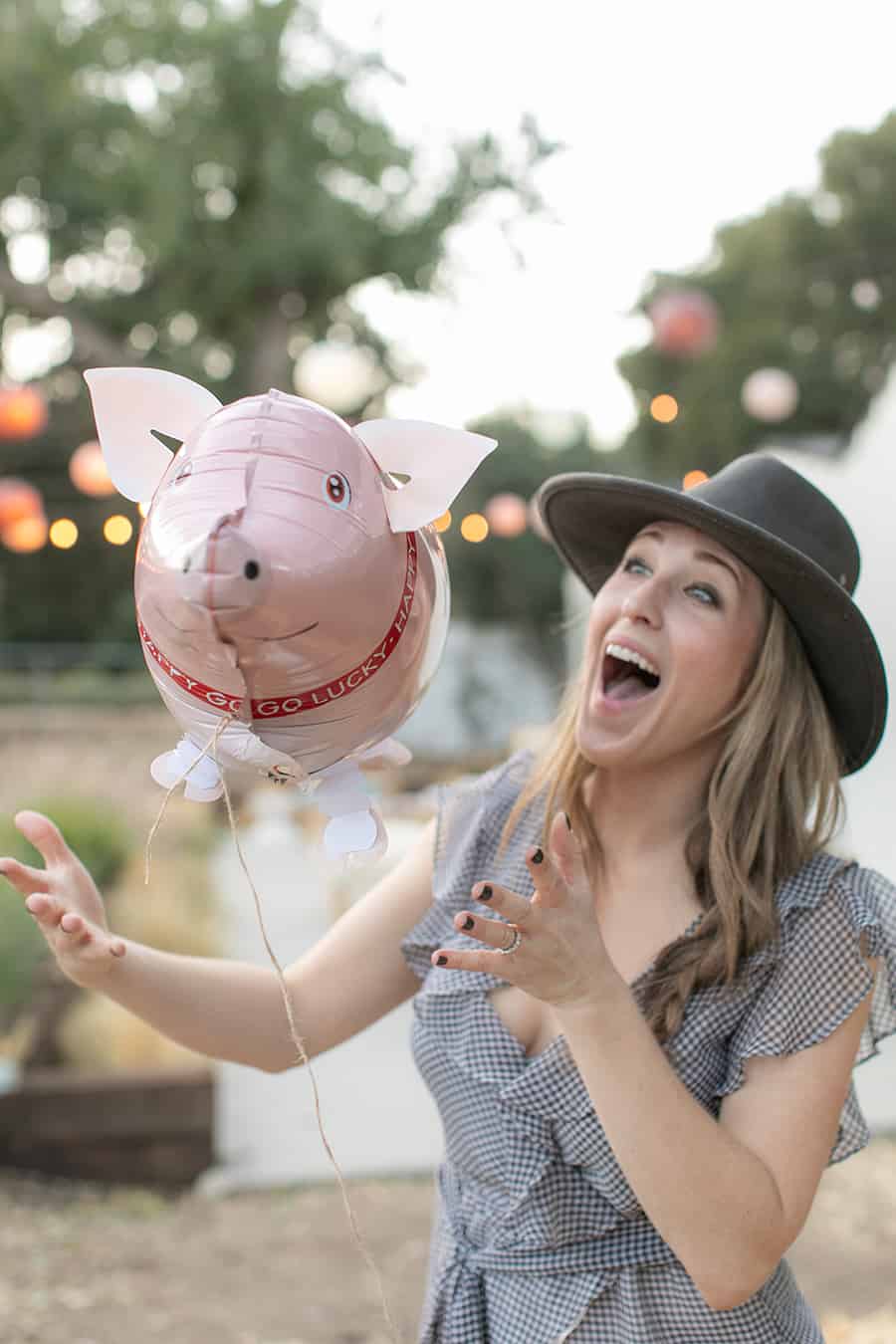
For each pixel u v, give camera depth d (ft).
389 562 4.03
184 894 26.66
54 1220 14.08
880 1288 12.40
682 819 5.33
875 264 71.72
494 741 81.10
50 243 77.82
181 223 70.79
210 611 3.72
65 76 71.15
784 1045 4.72
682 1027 4.86
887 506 24.59
